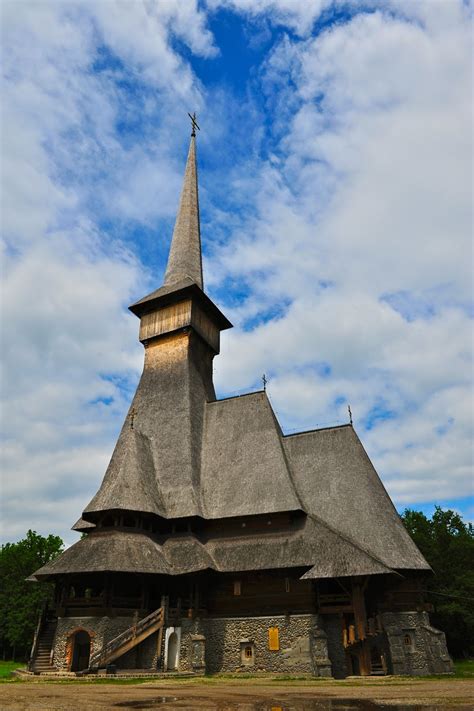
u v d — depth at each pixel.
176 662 28.30
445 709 10.86
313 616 28.58
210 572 30.83
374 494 33.94
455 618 50.53
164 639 27.83
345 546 29.58
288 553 30.30
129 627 28.17
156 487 35.81
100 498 33.12
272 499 33.28
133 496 32.69
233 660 29.30
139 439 37.75
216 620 30.75
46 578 30.27
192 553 31.36
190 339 43.25
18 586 67.81
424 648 29.36
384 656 30.22
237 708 11.48
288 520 32.53
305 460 37.19
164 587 31.80
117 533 30.75
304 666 27.58
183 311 43.72
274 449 36.34
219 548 32.62
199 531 34.38
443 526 56.75
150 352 44.53
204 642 29.17
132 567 28.64
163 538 33.28
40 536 73.69
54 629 30.33
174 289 44.06
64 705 12.20
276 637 29.00
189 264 49.62
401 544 31.69
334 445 37.22
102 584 32.53
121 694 15.62
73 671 27.38
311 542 30.55
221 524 34.12
